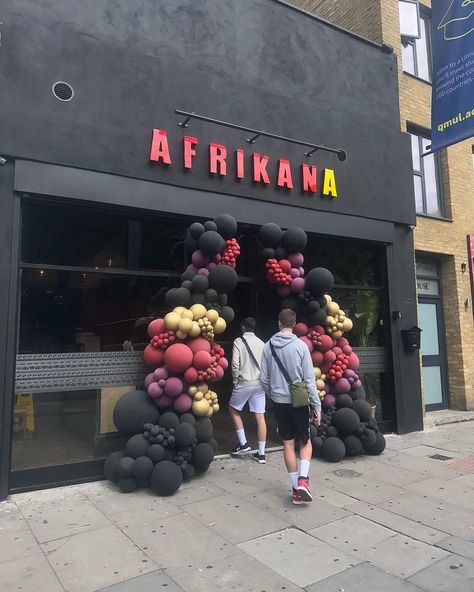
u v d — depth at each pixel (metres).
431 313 9.79
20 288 5.10
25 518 4.34
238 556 3.64
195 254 5.78
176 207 5.99
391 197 8.12
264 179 6.67
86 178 5.41
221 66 6.56
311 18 7.65
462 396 9.55
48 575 3.36
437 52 8.04
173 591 3.16
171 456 5.13
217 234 5.68
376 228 7.89
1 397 4.83
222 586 3.23
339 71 7.85
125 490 4.97
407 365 8.04
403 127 9.24
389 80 8.53
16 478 4.95
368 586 3.23
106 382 5.52
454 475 5.68
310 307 6.44
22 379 5.06
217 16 6.62
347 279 7.83
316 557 3.63
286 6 7.38
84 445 5.41
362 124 7.97
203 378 5.39
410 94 9.52
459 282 9.81
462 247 9.98
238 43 6.78
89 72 5.52
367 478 5.56
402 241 8.29
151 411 5.20
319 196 7.30
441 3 8.02
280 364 4.85
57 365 5.27
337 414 6.45
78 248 5.57
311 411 4.96
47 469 5.11
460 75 7.68
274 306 7.10
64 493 4.98
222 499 4.82
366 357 7.76
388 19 9.23
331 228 7.37
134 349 5.79
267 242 6.39
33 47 5.22
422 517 4.41
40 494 4.95
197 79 6.32
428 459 6.38
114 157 5.59
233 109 6.60
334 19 10.27
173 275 6.12
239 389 6.25
